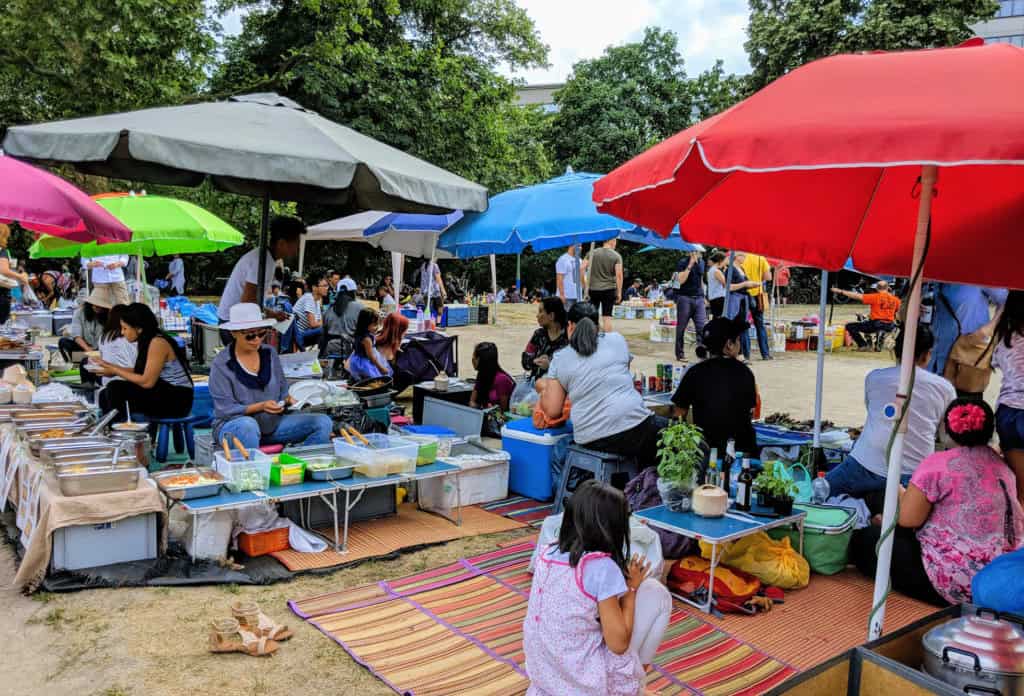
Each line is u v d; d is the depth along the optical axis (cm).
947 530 374
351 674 321
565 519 256
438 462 523
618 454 502
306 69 1842
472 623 369
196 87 1611
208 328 1095
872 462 457
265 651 333
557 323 679
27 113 1491
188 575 405
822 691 228
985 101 200
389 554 452
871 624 296
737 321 488
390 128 1914
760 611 388
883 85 221
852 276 2716
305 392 612
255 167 450
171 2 1383
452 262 3384
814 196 407
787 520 405
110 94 1380
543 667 247
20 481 455
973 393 576
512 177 2111
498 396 723
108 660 323
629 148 3159
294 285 1233
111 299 852
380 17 2034
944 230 389
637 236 782
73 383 799
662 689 313
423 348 902
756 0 2677
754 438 491
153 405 574
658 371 741
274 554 445
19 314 1296
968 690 226
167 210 855
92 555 402
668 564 418
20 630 346
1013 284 367
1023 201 360
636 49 3247
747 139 218
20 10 1283
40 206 454
